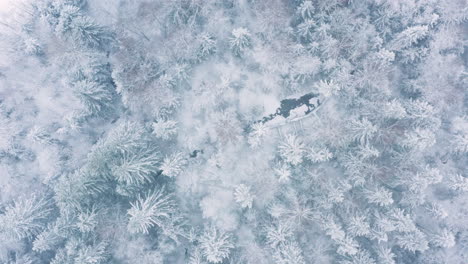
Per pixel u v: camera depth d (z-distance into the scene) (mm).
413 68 36844
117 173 31297
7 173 37719
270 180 36250
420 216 36219
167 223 33969
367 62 35406
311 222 35375
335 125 36438
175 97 37125
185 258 36000
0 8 37094
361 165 34125
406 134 33812
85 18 36344
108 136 35000
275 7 36531
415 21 34812
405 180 33938
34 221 34031
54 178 36781
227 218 36219
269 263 34500
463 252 36125
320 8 34844
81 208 32125
